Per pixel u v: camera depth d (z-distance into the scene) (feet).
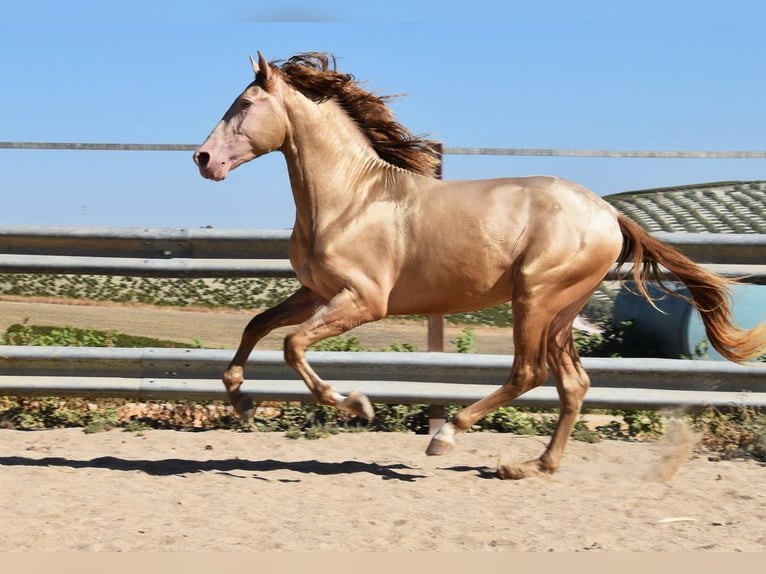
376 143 22.16
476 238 21.26
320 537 17.20
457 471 23.09
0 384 26.86
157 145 27.86
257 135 21.42
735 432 25.54
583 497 20.57
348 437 26.53
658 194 92.48
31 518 18.10
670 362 26.16
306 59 22.29
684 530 17.95
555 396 26.37
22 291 59.31
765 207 85.10
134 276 27.37
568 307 22.20
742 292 32.53
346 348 29.86
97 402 29.25
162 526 17.76
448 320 55.67
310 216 21.77
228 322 49.90
